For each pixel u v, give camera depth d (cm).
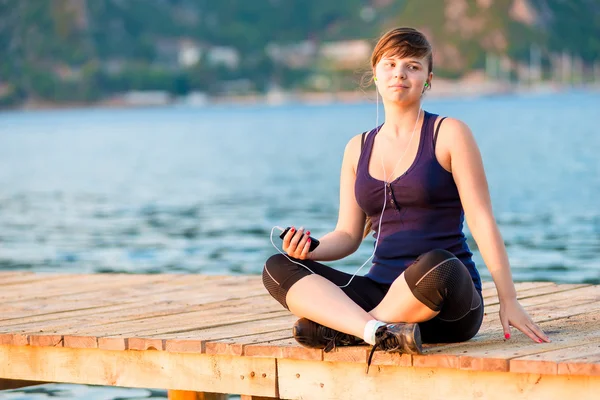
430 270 451
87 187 2786
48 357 549
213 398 550
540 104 10694
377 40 505
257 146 4912
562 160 3116
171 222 1848
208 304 657
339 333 471
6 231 1756
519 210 1836
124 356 530
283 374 492
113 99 19825
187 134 6800
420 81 488
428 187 479
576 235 1461
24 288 761
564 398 427
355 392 475
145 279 790
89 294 720
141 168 3534
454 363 444
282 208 2053
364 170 498
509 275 480
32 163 3997
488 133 5031
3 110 19388
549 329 522
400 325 448
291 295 481
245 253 1396
